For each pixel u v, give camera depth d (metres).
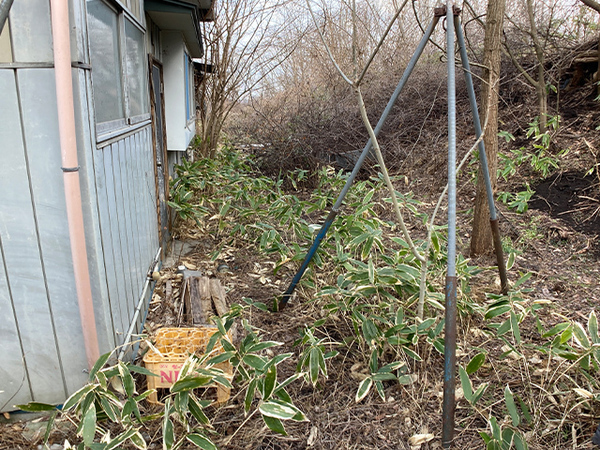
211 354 2.33
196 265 4.38
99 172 2.23
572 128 6.79
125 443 2.12
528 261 4.31
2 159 1.99
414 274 2.59
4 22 1.73
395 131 7.97
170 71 5.62
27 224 2.07
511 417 2.06
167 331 2.66
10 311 2.14
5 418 2.26
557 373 2.53
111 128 2.53
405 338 2.57
